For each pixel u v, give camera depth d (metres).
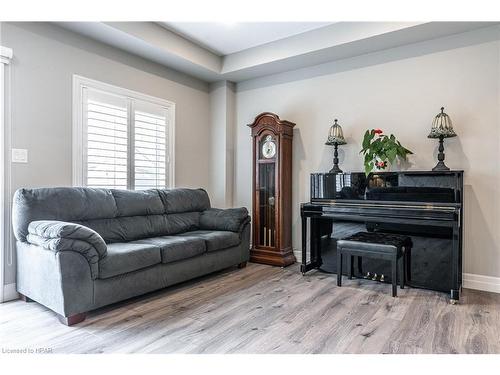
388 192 3.21
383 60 3.52
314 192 3.67
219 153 4.62
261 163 4.12
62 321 2.23
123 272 2.46
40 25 2.86
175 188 4.05
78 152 3.15
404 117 3.40
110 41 3.30
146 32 3.31
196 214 3.99
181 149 4.28
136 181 3.73
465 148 3.07
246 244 3.85
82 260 2.24
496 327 2.20
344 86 3.78
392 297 2.79
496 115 2.94
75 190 2.86
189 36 3.69
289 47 3.70
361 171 3.66
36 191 2.61
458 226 2.65
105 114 3.38
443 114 2.99
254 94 4.50
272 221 4.05
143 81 3.77
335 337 2.06
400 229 3.19
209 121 4.68
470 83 3.06
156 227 3.43
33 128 2.81
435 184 2.97
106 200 3.04
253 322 2.28
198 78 4.48
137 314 2.42
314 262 3.69
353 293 2.90
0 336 2.04
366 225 3.40
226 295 2.85
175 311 2.48
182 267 3.00
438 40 3.21
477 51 3.02
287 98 4.21
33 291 2.44
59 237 2.14
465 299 2.74
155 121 3.93
